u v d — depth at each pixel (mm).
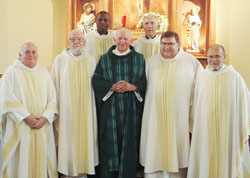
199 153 3398
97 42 4270
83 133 3646
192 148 3434
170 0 6047
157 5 6137
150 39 4078
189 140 3590
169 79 3547
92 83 3658
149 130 3520
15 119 3295
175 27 5965
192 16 6133
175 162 3453
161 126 3529
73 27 6199
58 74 3756
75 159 3598
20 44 5781
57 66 3777
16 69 3443
